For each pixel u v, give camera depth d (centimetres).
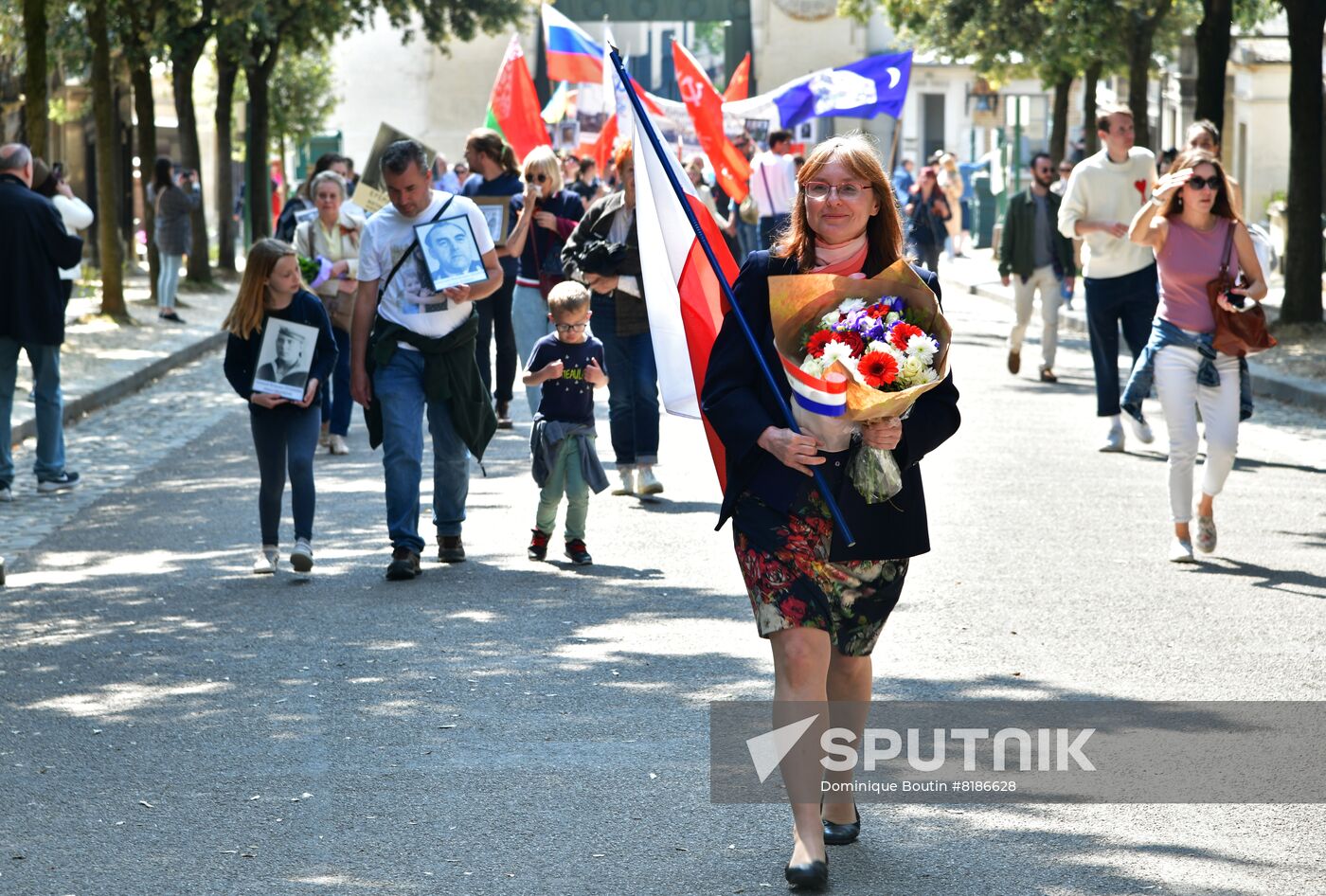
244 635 798
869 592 504
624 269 1120
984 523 1034
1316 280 2023
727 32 6397
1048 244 1717
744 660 739
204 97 5578
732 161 1569
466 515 1091
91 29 2448
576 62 2162
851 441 489
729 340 502
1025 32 3281
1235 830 532
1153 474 1208
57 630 817
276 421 926
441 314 920
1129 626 789
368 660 748
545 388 940
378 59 6384
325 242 1353
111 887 499
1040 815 548
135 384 1869
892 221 500
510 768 600
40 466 1221
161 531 1066
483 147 1370
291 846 530
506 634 790
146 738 643
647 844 527
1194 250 916
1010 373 1825
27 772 606
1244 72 4375
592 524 1059
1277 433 1412
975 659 734
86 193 4288
